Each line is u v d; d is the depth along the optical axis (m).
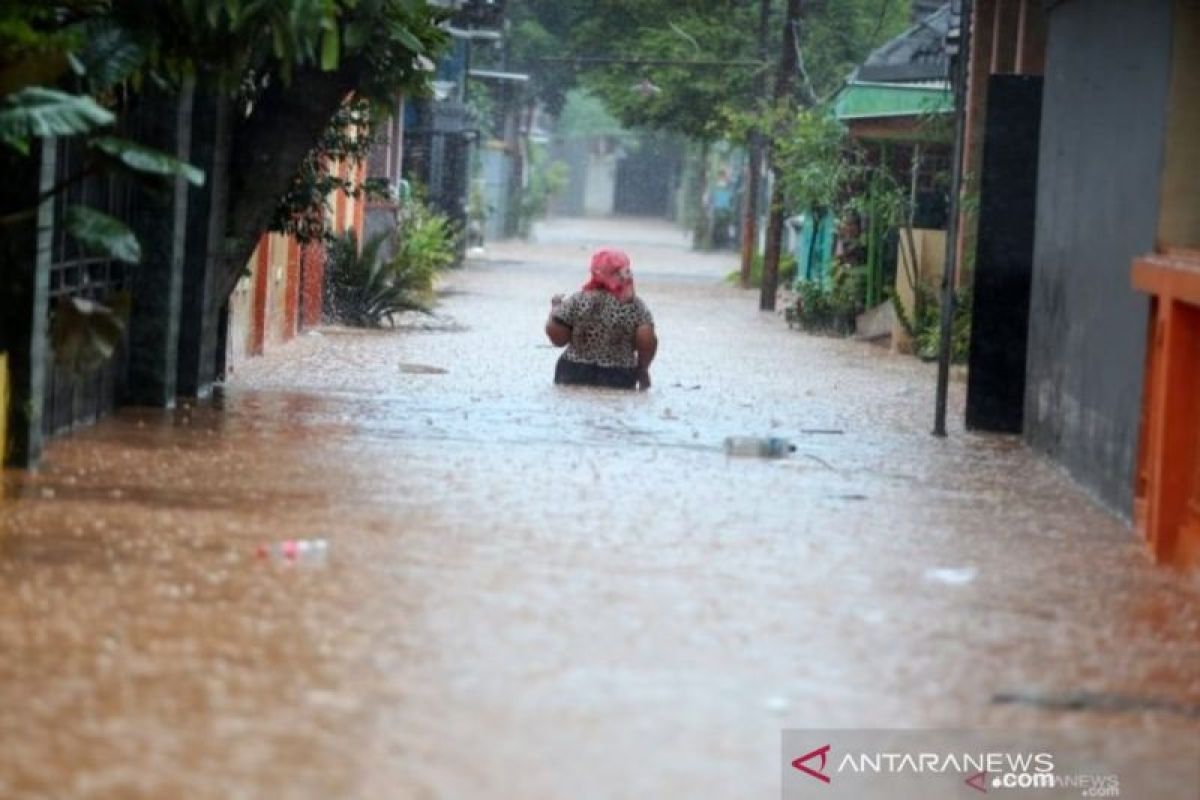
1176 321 26.31
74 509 25.80
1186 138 29.41
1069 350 35.00
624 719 17.16
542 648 19.41
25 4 29.20
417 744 16.20
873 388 50.84
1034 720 17.97
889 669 19.42
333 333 60.66
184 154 36.78
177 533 24.45
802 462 34.66
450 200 118.19
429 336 61.72
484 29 116.44
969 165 60.09
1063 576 24.84
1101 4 33.97
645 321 46.59
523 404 41.91
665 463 33.25
